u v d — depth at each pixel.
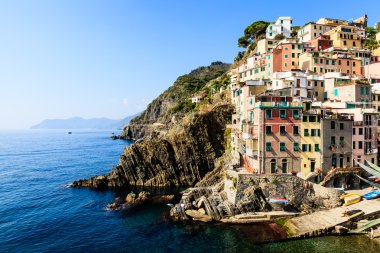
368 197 50.00
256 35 138.88
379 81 79.81
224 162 76.88
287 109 53.38
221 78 146.00
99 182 80.69
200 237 44.84
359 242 40.81
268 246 40.75
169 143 86.38
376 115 57.47
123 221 53.66
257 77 92.12
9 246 44.75
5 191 78.25
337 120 54.91
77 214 58.38
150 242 44.41
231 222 48.50
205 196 58.06
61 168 115.19
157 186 81.44
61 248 43.69
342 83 69.56
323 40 100.56
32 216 57.81
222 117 87.38
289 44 88.81
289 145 53.25
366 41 108.69
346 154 55.19
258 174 51.56
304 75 73.06
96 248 43.41
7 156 160.00
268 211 50.44
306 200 51.03
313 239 42.06
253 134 55.84
